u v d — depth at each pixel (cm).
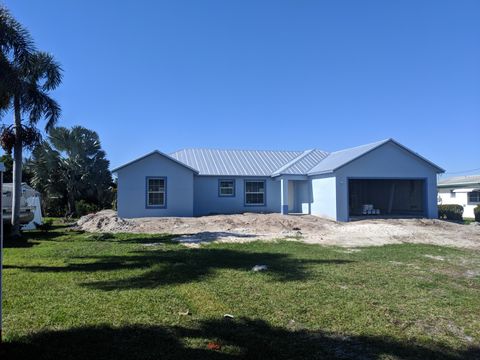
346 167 2503
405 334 563
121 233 1906
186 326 583
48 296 733
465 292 791
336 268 1012
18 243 1559
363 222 2319
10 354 480
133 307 667
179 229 2028
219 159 3022
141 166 2500
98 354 484
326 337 549
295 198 2956
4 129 1795
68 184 3378
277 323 600
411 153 2625
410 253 1284
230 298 727
